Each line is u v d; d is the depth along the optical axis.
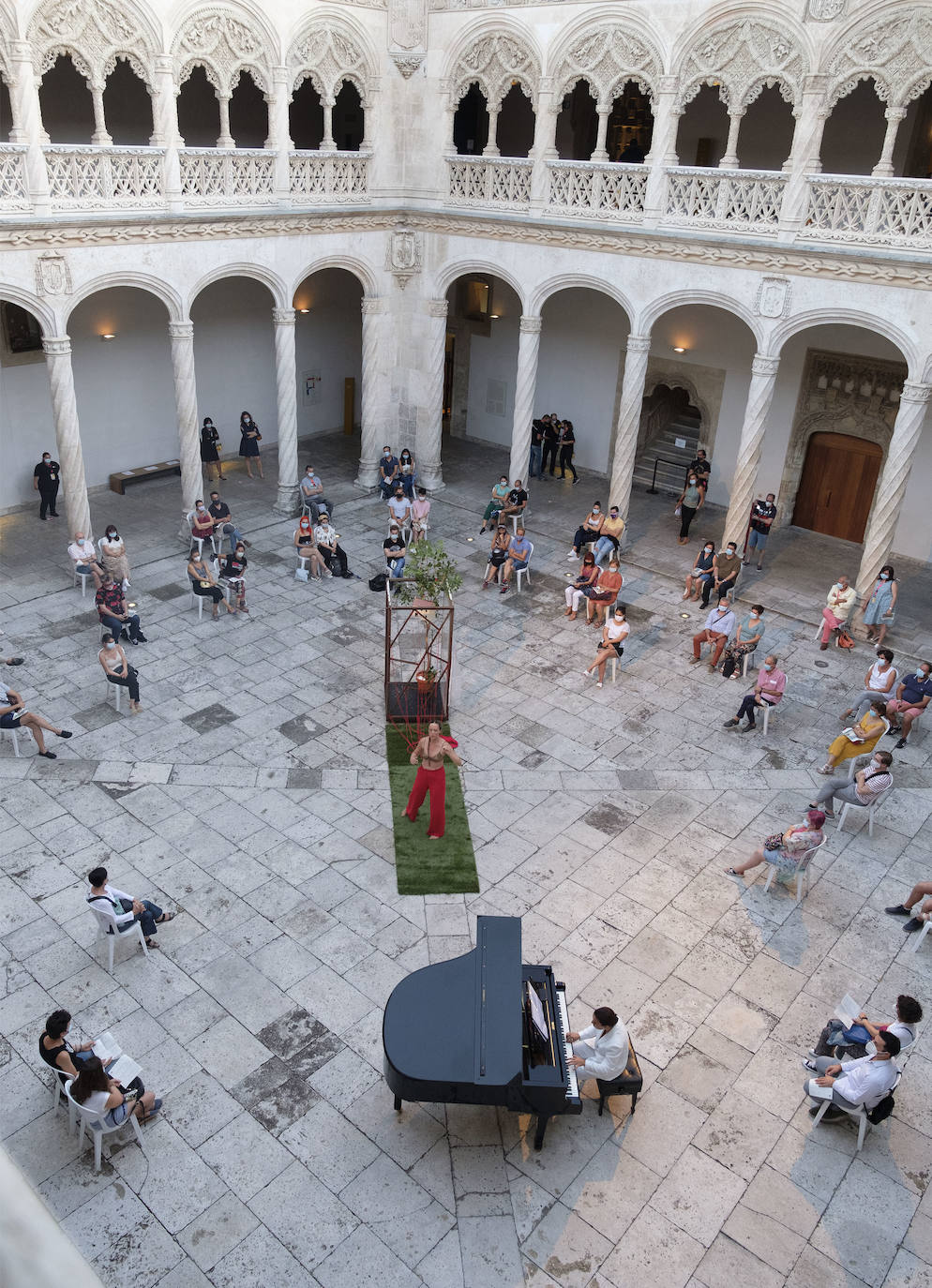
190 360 19.36
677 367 23.23
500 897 11.81
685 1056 9.98
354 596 18.69
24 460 21.02
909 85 15.47
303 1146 8.96
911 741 15.27
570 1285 8.02
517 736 14.82
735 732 15.20
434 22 20.23
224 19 17.75
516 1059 8.50
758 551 21.06
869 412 20.72
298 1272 8.01
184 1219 8.33
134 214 17.47
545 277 20.45
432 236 21.92
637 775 14.12
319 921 11.33
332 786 13.50
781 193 17.17
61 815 12.71
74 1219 8.28
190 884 11.73
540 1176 8.83
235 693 15.42
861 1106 8.97
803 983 10.89
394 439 24.28
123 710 14.84
